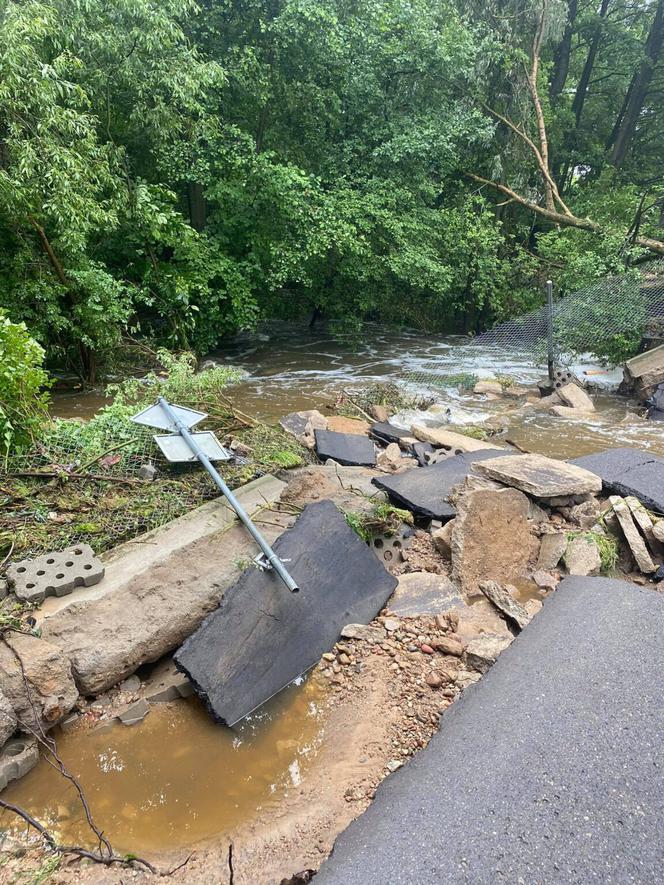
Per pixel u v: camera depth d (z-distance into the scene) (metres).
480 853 1.79
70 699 2.81
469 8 14.62
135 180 9.77
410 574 4.05
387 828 1.94
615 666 2.52
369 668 3.23
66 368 9.58
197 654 2.98
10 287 8.08
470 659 3.23
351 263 12.41
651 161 23.05
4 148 7.27
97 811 2.47
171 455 4.63
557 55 21.33
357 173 12.73
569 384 9.37
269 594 3.35
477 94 14.20
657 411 8.56
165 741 2.82
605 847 1.78
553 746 2.15
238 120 11.66
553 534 4.54
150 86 9.06
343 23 12.00
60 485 4.41
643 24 24.48
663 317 10.29
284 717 2.97
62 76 7.95
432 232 13.09
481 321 15.22
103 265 9.02
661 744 2.13
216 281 11.65
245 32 11.00
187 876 2.19
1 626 2.96
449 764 2.17
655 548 4.50
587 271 11.25
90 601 3.23
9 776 2.56
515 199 14.68
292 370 11.48
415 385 10.37
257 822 2.42
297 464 5.47
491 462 5.29
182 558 3.67
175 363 7.14
